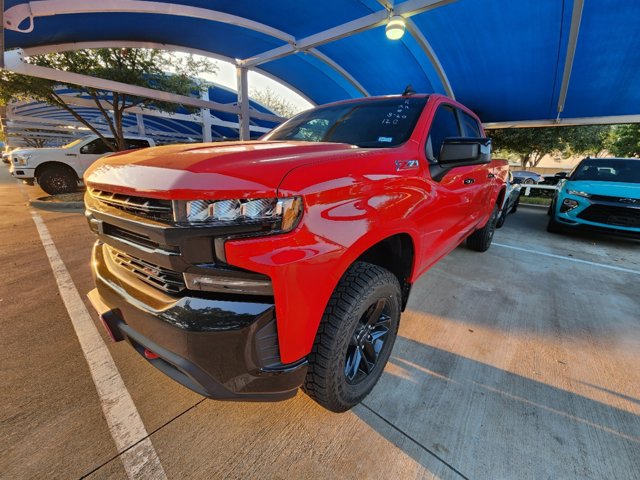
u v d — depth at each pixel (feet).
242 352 3.87
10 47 19.10
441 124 8.33
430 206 6.85
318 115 9.02
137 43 22.31
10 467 4.58
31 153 28.76
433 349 7.53
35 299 9.50
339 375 4.98
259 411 5.69
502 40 18.49
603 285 11.81
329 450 4.98
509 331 8.40
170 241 3.69
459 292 10.77
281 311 3.92
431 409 5.78
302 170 4.00
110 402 5.79
